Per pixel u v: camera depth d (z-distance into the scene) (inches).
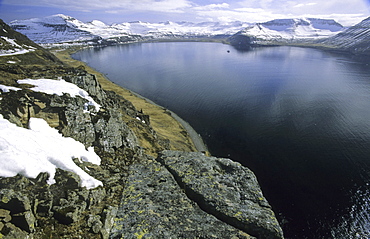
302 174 1921.8
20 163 697.0
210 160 1284.4
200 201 956.0
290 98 3700.8
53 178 751.7
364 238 1369.3
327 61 7470.5
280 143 2388.0
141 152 1278.3
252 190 1047.6
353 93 3853.3
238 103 3560.5
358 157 2086.6
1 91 1072.2
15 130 841.5
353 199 1638.8
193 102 3663.9
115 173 1004.6
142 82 4958.2
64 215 660.7
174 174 1122.0
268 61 7696.9
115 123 1282.0
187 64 7175.2
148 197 908.6
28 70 1740.9
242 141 2470.5
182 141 2308.1
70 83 1478.8
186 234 754.8
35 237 588.1
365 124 2689.5
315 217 1518.2
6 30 4175.7
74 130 1049.5
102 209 773.9
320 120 2851.9
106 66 6963.6
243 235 791.7
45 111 1053.2
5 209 572.4
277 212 1563.7
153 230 746.2
